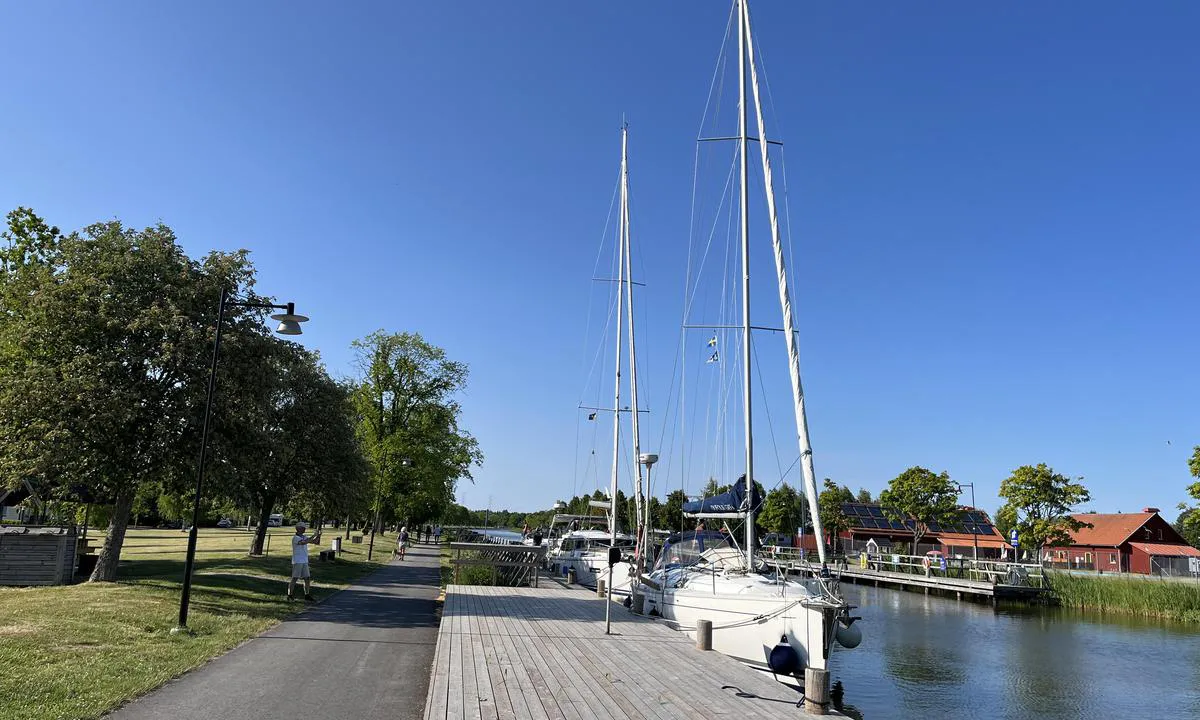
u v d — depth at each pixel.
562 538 37.03
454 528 84.06
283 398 29.81
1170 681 20.84
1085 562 64.88
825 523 75.00
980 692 19.25
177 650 10.98
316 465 31.86
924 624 32.56
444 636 13.06
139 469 17.02
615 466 32.28
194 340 17.19
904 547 76.38
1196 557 60.31
